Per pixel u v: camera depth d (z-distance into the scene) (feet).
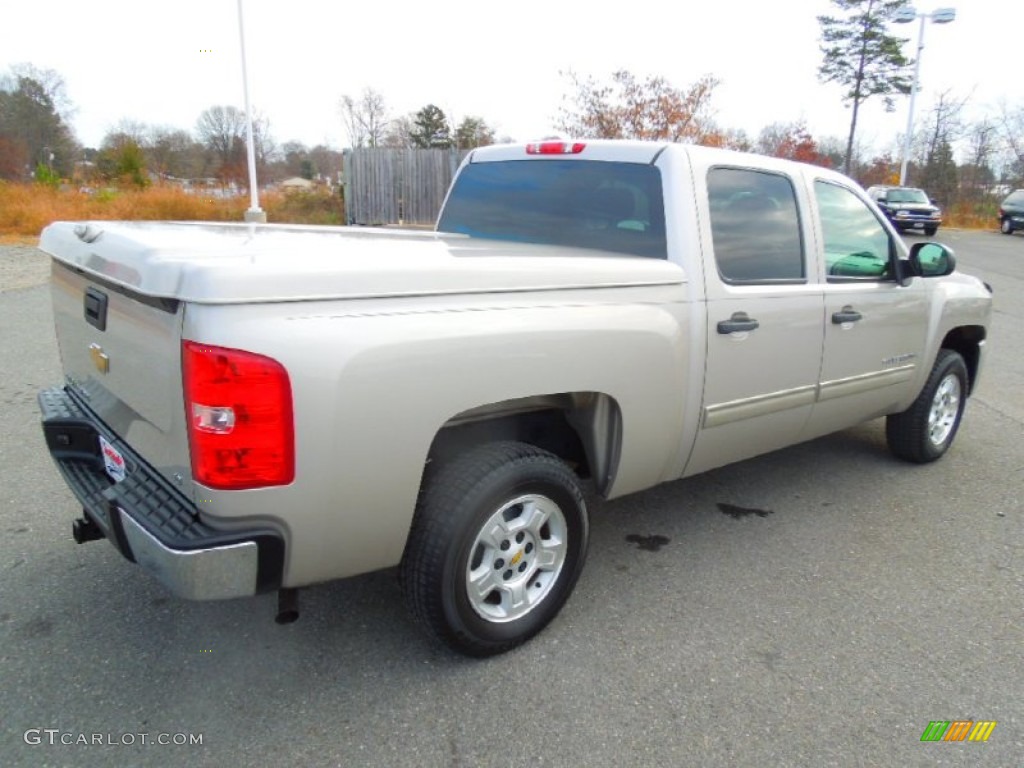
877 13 138.72
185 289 6.72
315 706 8.53
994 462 17.57
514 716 8.48
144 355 7.72
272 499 7.21
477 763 7.77
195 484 7.16
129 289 7.47
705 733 8.34
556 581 9.92
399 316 7.70
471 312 8.27
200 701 8.54
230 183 101.14
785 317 12.12
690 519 13.98
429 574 8.57
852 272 13.87
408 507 8.13
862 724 8.59
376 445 7.63
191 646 9.54
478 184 14.23
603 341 9.48
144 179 92.48
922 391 16.30
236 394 6.78
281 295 6.95
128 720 8.19
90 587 10.75
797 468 16.84
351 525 7.79
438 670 9.23
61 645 9.45
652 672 9.37
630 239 11.39
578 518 9.89
